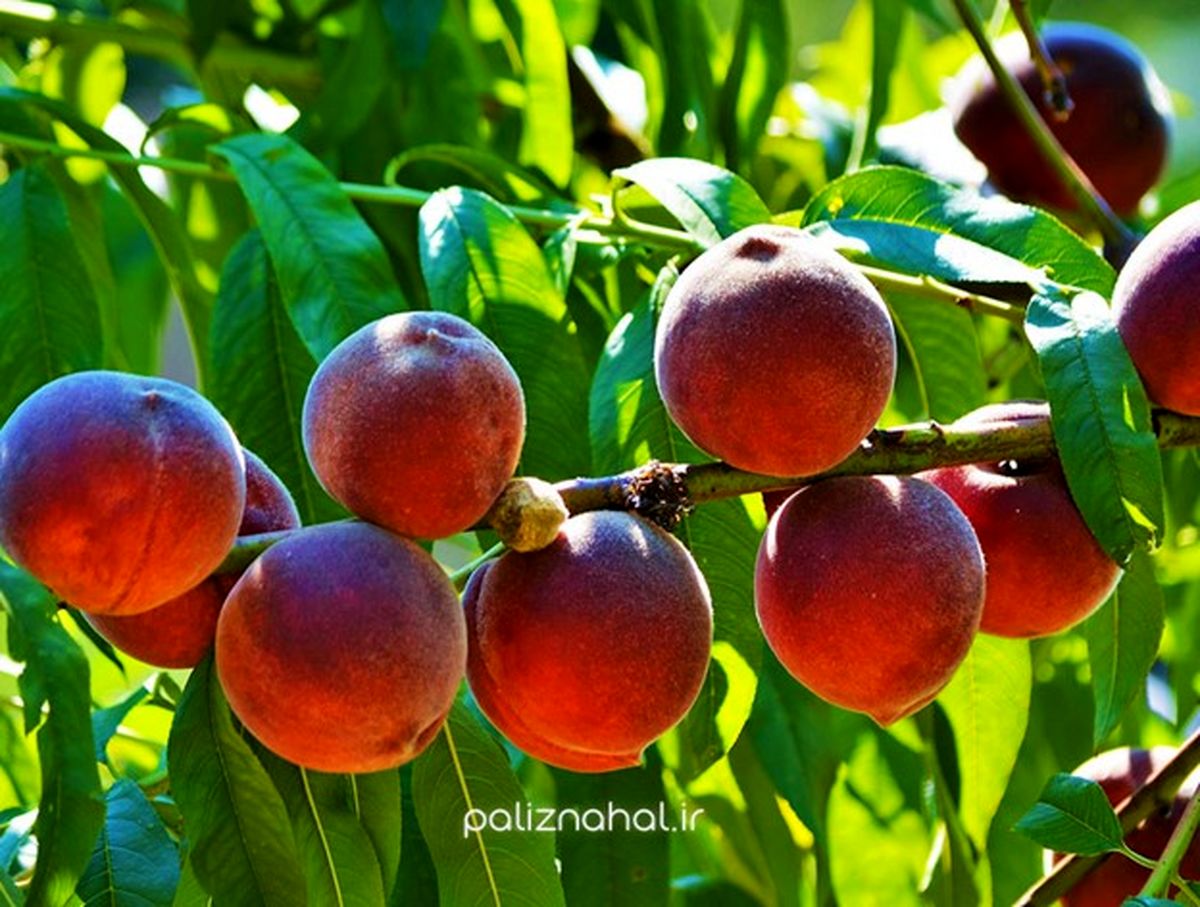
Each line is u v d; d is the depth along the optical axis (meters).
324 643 1.15
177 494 1.16
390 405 1.17
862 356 1.19
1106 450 1.24
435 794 1.28
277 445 1.43
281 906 1.24
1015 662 1.42
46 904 1.20
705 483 1.22
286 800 1.23
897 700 1.22
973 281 1.32
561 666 1.18
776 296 1.19
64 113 1.50
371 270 1.40
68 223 1.46
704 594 1.20
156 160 1.50
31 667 1.21
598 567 1.19
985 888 1.46
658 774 1.51
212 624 1.21
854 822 1.60
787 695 1.55
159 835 1.30
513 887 1.28
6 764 1.47
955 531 1.22
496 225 1.38
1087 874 1.40
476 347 1.19
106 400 1.16
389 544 1.17
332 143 1.62
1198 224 1.26
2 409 1.44
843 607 1.21
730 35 1.90
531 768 1.55
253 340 1.44
